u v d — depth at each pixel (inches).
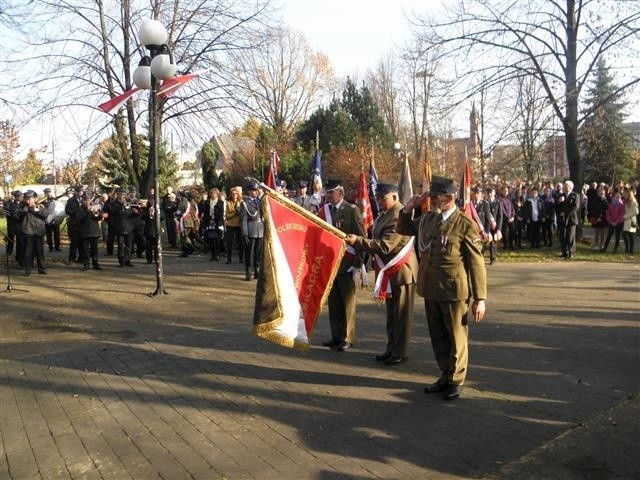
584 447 165.3
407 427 181.6
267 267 218.8
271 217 222.2
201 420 189.2
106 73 784.9
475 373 232.7
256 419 189.3
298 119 1808.6
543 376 228.5
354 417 189.9
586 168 1262.3
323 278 228.4
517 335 290.5
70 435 179.3
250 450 167.0
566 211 616.7
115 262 597.0
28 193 506.0
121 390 217.8
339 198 278.5
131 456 164.7
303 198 513.3
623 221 657.0
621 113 837.8
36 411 198.8
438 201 205.6
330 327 299.0
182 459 162.2
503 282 457.7
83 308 366.6
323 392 213.0
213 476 152.3
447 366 209.8
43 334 305.7
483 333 294.7
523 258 623.2
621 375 229.3
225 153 1598.2
